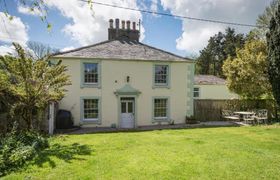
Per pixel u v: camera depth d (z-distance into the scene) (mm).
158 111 19734
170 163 7199
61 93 12469
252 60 19562
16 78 11719
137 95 19078
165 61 19703
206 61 56844
